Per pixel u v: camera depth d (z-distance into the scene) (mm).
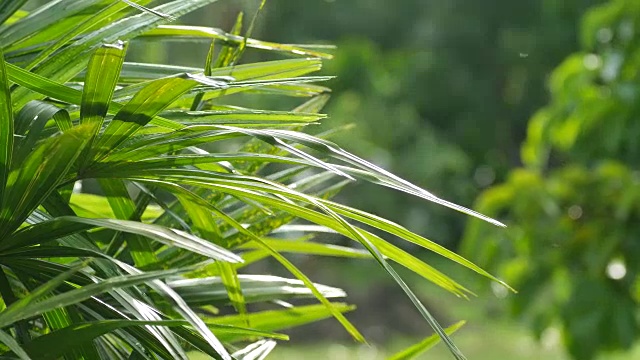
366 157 16359
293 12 22453
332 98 17125
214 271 1534
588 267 4703
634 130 4762
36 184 1118
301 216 1251
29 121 1173
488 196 4895
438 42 23469
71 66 1277
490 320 12438
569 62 4992
